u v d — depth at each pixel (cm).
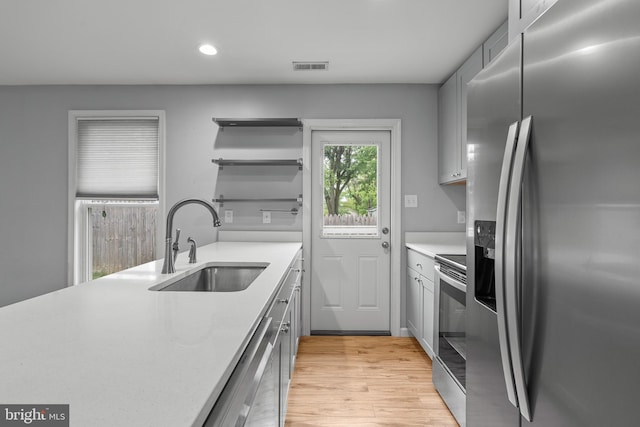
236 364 75
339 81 330
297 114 338
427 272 270
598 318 73
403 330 338
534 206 95
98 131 342
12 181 341
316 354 293
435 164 337
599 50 73
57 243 340
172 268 165
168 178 340
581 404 77
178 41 255
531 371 95
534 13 116
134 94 340
